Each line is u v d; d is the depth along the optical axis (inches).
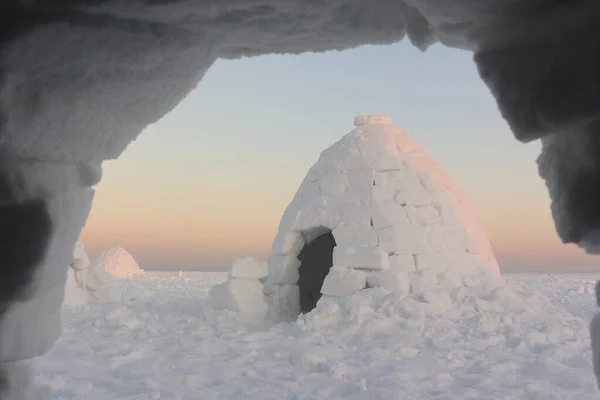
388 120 428.5
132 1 62.8
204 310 380.2
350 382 204.2
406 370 220.7
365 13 70.2
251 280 376.8
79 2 62.2
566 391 190.9
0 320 70.1
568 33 57.4
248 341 293.1
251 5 65.5
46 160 75.5
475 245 377.7
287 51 82.4
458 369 227.1
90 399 185.9
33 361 85.6
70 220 79.0
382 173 388.2
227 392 197.8
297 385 204.8
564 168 63.3
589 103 56.6
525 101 62.6
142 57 71.4
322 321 319.3
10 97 65.2
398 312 313.0
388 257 355.3
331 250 482.6
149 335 317.7
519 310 330.0
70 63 67.2
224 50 81.3
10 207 69.4
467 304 331.9
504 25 63.1
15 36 62.1
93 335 319.3
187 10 65.9
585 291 597.9
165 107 83.7
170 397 188.9
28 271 70.1
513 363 228.2
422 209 374.9
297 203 409.1
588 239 62.9
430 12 64.9
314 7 67.2
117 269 879.7
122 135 84.5
